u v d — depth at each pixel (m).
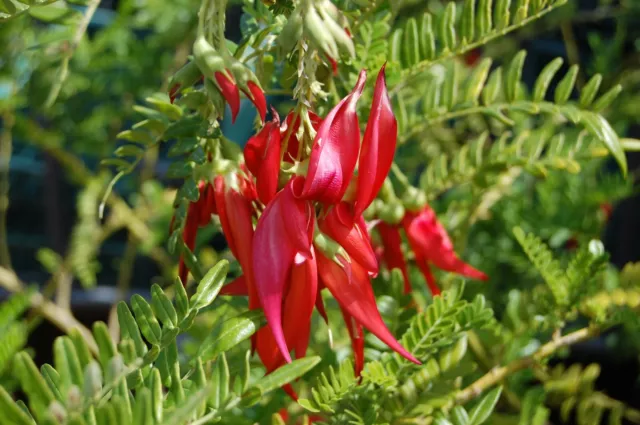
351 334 0.54
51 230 1.95
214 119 0.53
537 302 0.68
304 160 0.50
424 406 0.58
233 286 0.54
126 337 0.49
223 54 0.50
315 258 0.51
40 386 0.42
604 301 0.65
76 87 1.26
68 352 0.43
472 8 0.62
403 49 0.63
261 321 0.51
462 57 1.24
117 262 1.97
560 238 1.04
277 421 0.53
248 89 0.50
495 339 0.69
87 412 0.42
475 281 0.81
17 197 1.98
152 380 0.46
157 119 0.59
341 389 0.53
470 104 0.66
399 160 1.26
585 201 1.03
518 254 1.07
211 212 0.55
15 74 1.01
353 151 0.49
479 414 0.56
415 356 0.57
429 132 1.24
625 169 0.60
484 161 0.71
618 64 1.36
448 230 0.86
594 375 0.78
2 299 1.71
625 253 1.70
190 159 0.54
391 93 0.65
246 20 0.61
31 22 0.99
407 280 0.67
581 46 1.71
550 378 0.80
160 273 1.99
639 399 1.51
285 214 0.49
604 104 0.61
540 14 0.61
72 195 1.95
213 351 0.50
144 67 1.25
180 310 0.49
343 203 0.51
